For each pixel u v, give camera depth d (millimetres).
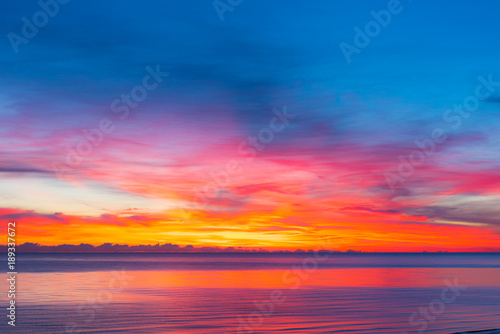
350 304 34812
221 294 42344
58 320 27109
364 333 23625
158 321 27047
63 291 44406
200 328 25062
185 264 128250
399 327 25141
